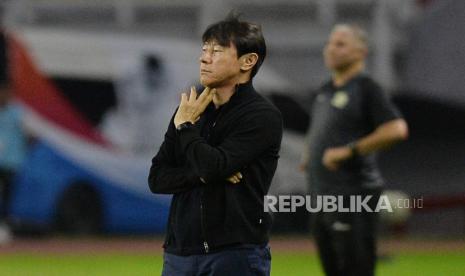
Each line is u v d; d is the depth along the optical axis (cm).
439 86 7431
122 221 6291
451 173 6894
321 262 2786
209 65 1823
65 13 7100
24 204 6050
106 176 6216
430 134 6919
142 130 6228
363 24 7388
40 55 6078
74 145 6159
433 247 6209
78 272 4453
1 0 6812
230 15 1917
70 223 6216
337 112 2700
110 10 7181
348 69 2722
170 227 1872
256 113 1828
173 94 6222
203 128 1858
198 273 1828
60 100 6119
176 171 1853
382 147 2636
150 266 4791
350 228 2666
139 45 6203
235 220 1809
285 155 6412
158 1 7250
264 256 1852
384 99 2655
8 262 4922
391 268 4741
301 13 7431
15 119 5969
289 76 7294
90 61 6153
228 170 1786
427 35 7519
